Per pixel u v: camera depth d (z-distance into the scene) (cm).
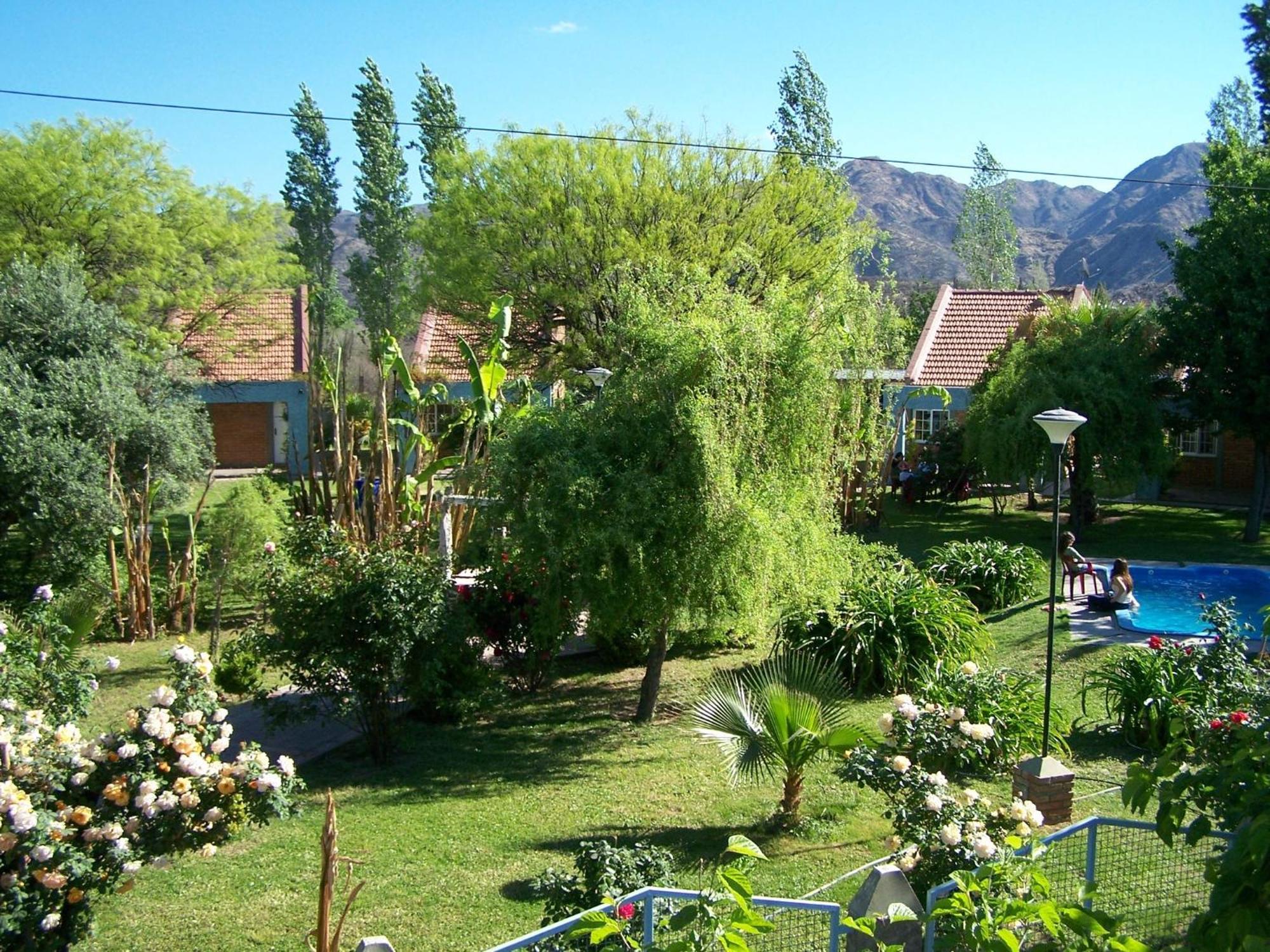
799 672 888
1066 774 836
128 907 719
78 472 1461
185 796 573
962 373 3014
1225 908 342
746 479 1141
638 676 1377
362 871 777
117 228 2253
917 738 759
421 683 1052
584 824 877
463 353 1530
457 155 2441
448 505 1599
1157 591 1819
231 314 2772
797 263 2384
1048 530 2295
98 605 1473
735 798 934
